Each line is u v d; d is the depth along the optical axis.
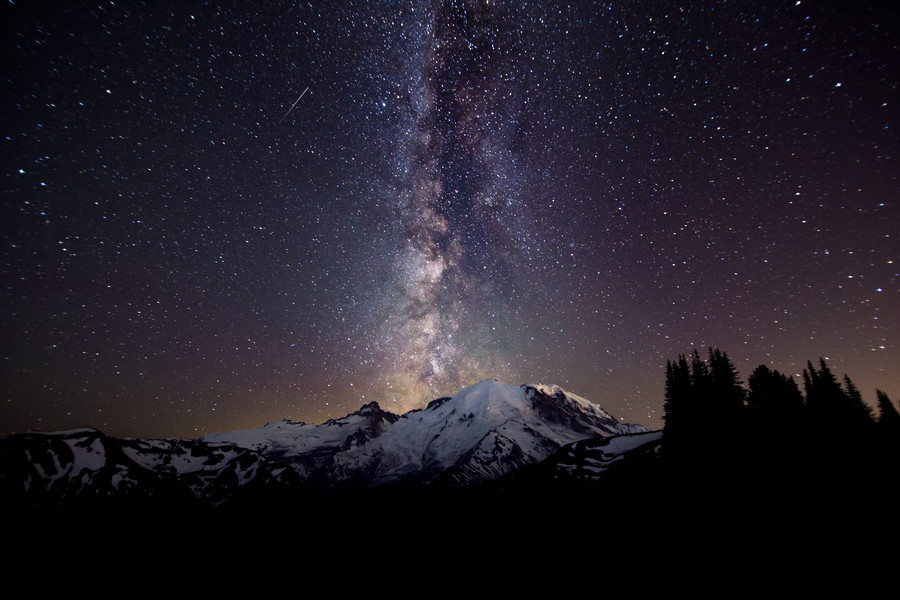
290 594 62.97
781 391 52.38
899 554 28.31
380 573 65.25
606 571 39.22
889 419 46.81
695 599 29.98
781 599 27.20
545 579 43.19
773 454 43.75
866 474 38.03
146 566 72.12
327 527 102.75
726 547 34.53
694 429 52.12
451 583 52.44
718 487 42.59
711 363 59.19
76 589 62.59
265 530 94.81
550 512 66.69
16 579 61.66
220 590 66.75
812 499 36.47
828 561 29.33
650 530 43.00
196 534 87.06
